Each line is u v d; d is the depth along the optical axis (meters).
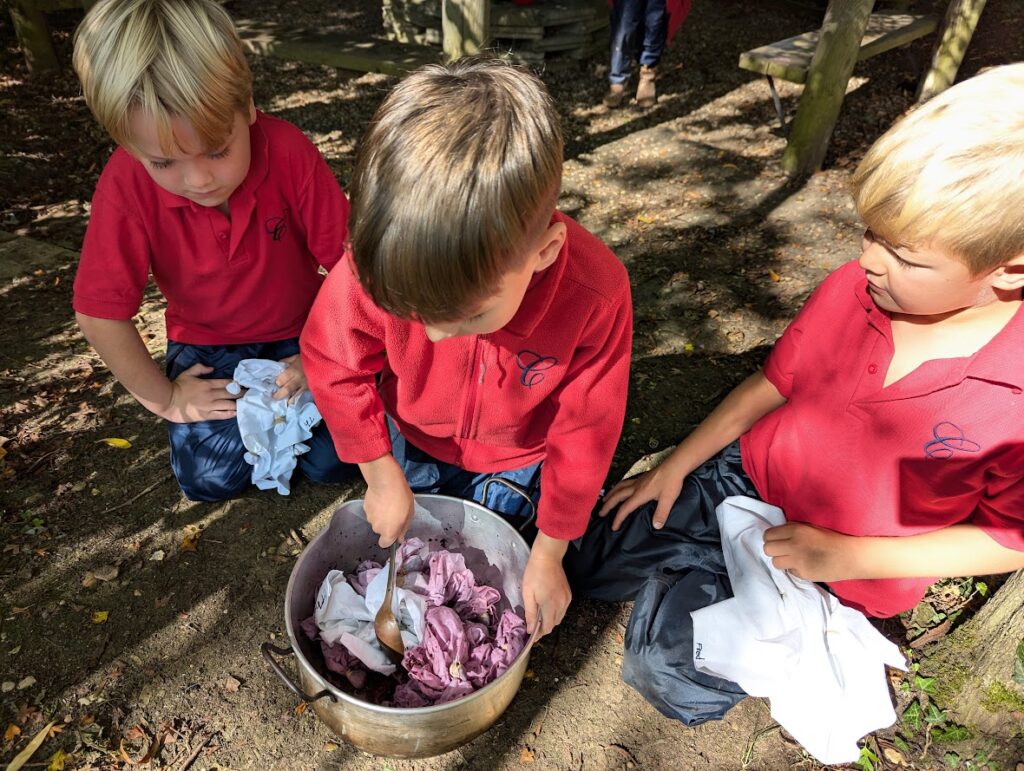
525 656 1.43
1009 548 1.38
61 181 3.49
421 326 1.35
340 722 1.40
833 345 1.50
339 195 1.87
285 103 4.36
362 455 1.45
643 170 3.79
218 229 1.72
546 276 1.16
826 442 1.54
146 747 1.57
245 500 2.08
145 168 1.55
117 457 2.16
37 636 1.74
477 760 1.59
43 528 1.96
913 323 1.34
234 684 1.69
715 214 3.44
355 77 4.69
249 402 1.93
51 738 1.57
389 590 1.53
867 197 1.15
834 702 1.46
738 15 5.77
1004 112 1.04
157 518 2.01
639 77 4.61
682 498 1.77
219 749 1.58
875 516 1.52
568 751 1.61
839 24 3.37
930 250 1.12
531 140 0.89
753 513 1.66
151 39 1.33
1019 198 1.03
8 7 4.28
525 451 1.73
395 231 0.85
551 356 1.34
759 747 1.63
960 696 1.66
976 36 5.34
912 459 1.42
